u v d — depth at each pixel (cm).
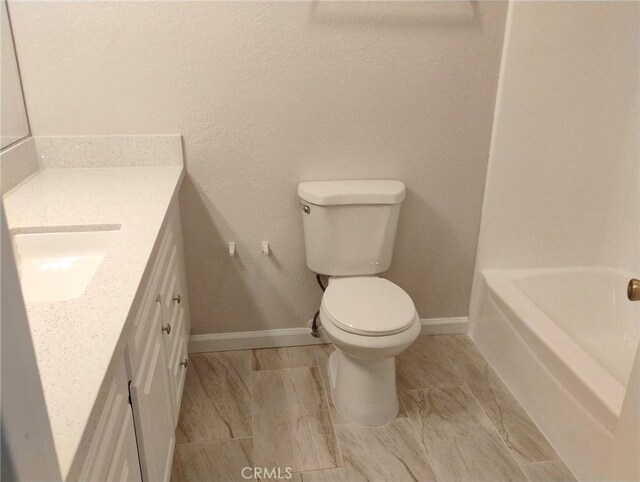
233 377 220
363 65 200
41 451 50
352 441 186
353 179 218
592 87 212
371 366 187
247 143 205
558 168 225
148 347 126
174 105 195
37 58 181
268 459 178
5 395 43
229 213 216
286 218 220
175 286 179
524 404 203
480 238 235
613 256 241
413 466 175
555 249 240
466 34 201
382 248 213
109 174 191
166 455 148
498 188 225
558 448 181
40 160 194
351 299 189
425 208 228
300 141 208
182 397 206
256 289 231
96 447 81
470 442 186
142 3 180
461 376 222
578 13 200
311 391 212
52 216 146
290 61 195
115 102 192
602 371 169
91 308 97
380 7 192
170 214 167
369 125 210
